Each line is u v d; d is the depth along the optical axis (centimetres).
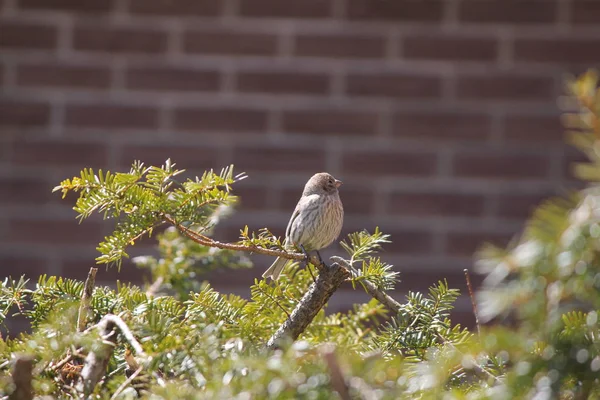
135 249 992
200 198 399
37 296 390
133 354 324
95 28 1065
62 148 1060
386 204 1059
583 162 1051
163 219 396
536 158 1059
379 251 1054
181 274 550
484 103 1065
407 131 1065
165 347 288
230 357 272
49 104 1062
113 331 304
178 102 1065
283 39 1066
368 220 1058
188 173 1061
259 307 408
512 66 1065
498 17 1064
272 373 244
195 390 262
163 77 1065
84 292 350
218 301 387
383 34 1068
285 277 458
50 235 1051
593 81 233
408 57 1068
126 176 390
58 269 1047
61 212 1052
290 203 1057
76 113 1063
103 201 391
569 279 215
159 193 399
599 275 210
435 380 259
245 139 1064
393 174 1062
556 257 211
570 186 1053
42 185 1058
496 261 220
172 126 1065
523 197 1059
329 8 1066
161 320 314
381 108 1066
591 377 225
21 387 250
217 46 1066
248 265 571
